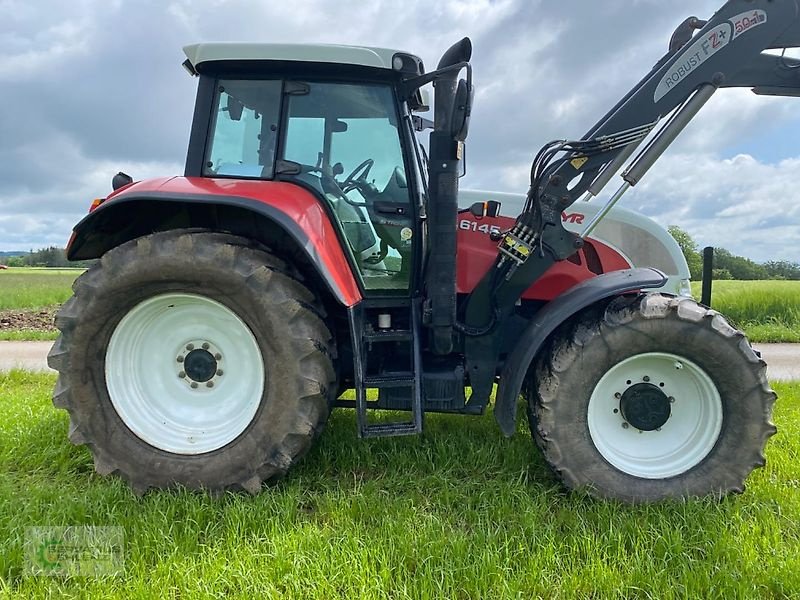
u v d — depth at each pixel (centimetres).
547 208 295
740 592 199
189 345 287
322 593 196
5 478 288
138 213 302
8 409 400
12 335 938
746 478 274
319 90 306
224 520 244
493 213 335
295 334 268
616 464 279
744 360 267
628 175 295
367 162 312
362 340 290
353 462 310
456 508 267
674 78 287
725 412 273
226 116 308
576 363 273
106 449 277
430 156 276
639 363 281
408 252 317
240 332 281
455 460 311
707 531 237
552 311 280
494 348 308
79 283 273
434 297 283
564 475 276
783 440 351
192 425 284
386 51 291
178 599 198
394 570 210
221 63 299
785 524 248
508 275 301
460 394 303
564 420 275
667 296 285
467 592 202
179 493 264
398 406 303
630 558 220
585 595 204
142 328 284
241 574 204
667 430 286
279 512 247
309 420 271
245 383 285
